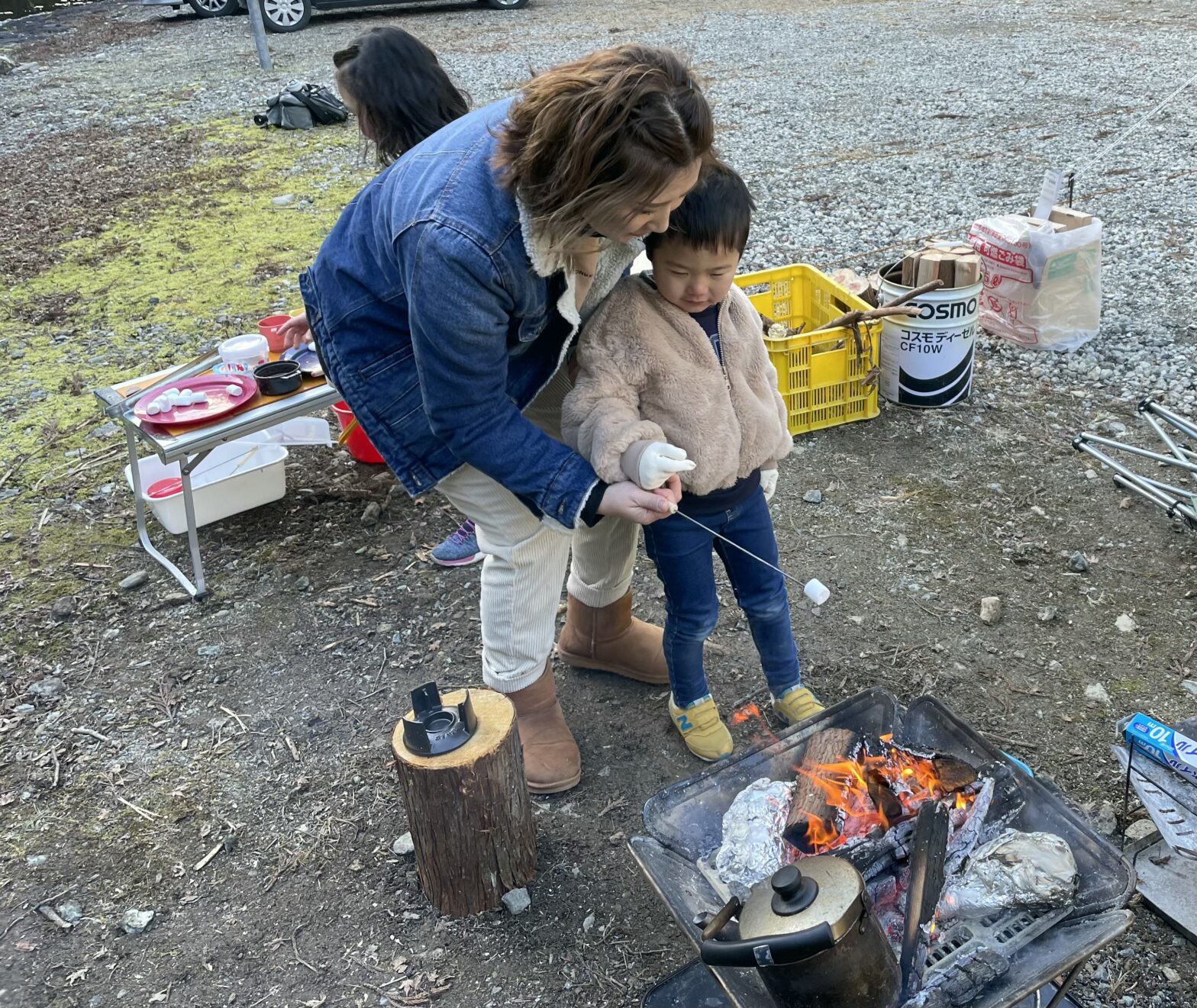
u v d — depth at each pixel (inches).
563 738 97.3
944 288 148.1
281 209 269.6
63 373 187.8
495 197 65.8
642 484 74.0
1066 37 409.7
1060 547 124.9
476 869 83.1
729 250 71.9
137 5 630.5
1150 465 138.4
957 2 503.8
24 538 141.2
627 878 88.0
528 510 83.7
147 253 244.2
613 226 61.9
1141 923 80.0
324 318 79.0
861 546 128.2
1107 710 100.7
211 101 385.1
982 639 111.3
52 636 122.2
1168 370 161.6
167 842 94.8
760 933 54.9
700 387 78.3
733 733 101.8
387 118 105.3
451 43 456.1
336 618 123.3
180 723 108.7
